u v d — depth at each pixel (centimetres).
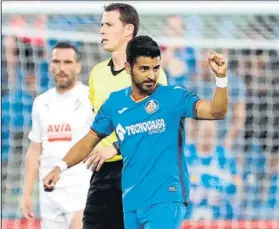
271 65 3406
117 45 2517
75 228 2739
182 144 2339
